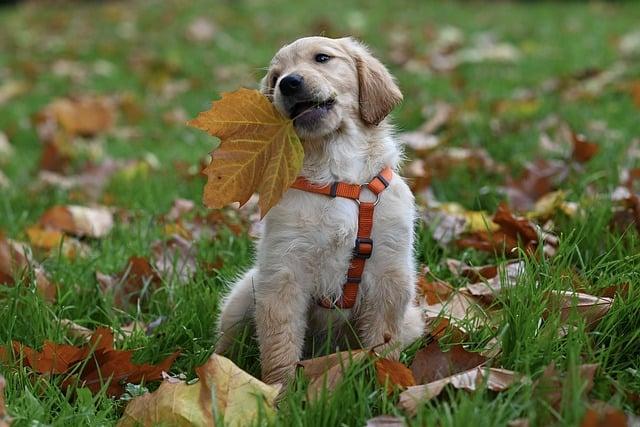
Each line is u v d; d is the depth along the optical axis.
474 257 5.02
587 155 6.52
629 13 16.22
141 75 13.24
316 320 4.20
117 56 15.03
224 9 19.42
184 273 5.22
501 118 8.60
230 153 3.66
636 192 5.77
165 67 13.27
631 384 3.43
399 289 3.99
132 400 3.40
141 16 19.20
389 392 3.45
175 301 4.66
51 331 4.18
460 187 6.48
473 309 4.23
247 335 4.30
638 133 7.55
